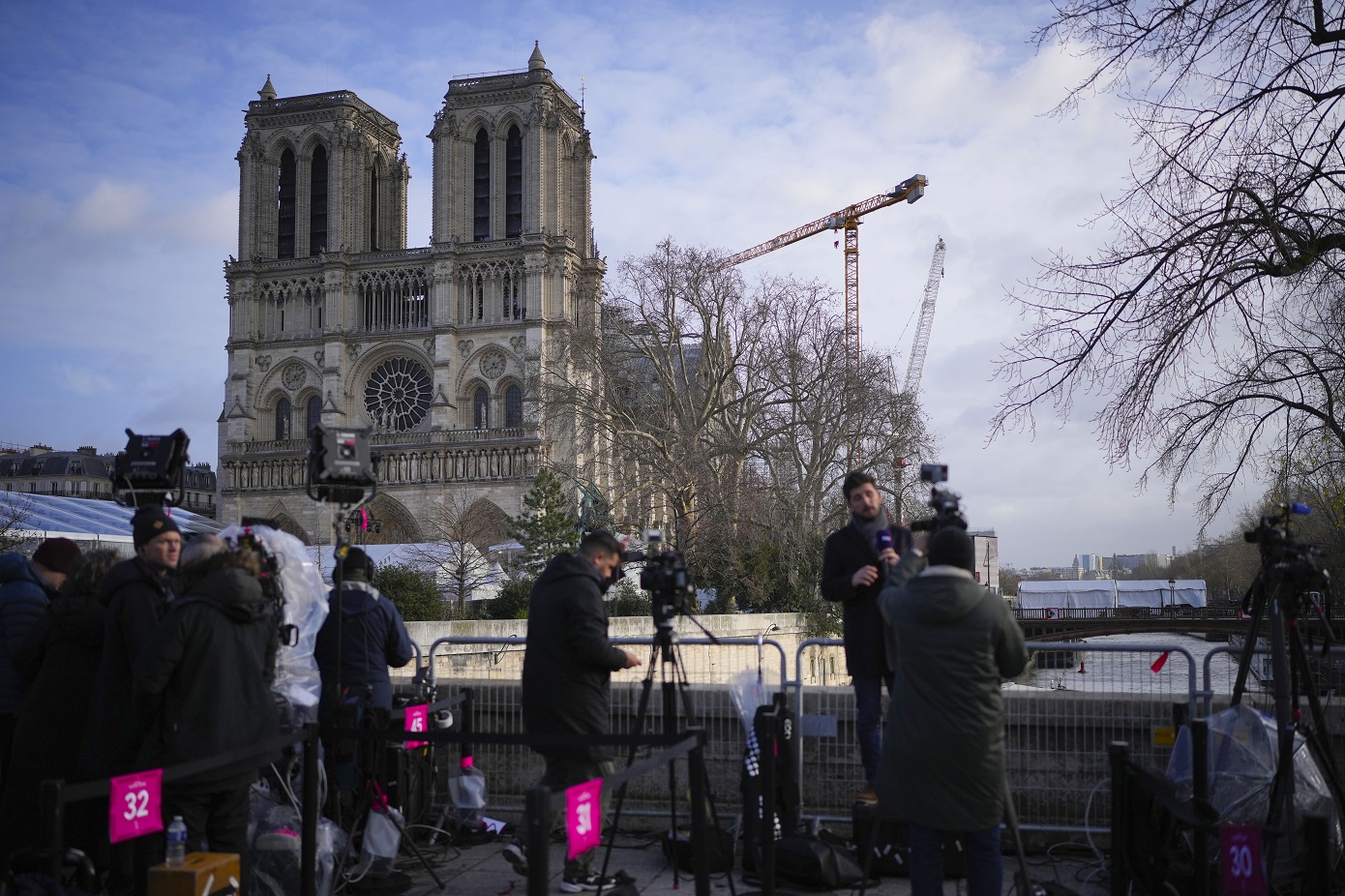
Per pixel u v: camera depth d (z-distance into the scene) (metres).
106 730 7.05
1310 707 7.45
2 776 8.36
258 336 107.38
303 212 109.00
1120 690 9.98
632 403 67.62
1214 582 128.62
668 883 8.36
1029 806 9.67
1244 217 14.52
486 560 60.62
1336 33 14.25
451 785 9.75
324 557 44.94
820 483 61.28
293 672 8.57
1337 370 16.55
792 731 8.73
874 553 8.54
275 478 104.06
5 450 166.50
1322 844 5.99
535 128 102.75
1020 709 9.75
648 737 6.30
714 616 43.41
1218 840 7.30
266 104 109.44
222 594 6.68
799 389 62.00
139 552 7.41
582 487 65.19
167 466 8.40
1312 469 19.50
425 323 104.88
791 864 8.07
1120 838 6.82
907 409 62.16
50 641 7.59
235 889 6.09
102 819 7.41
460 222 104.75
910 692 6.42
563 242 102.06
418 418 104.44
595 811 5.27
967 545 6.48
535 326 99.88
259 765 6.75
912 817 6.34
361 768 8.47
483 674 24.72
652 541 8.25
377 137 116.12
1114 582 139.75
